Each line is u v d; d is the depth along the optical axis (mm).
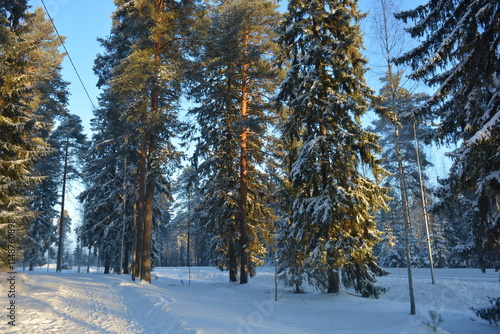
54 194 40938
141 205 26344
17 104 17125
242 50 22859
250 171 24031
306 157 16094
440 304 16578
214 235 28984
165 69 21250
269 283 26891
